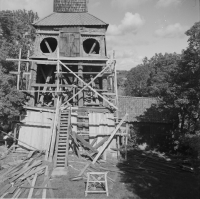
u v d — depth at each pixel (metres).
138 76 55.84
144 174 13.79
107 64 18.81
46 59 19.84
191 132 18.69
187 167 14.89
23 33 33.22
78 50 19.92
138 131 23.45
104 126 18.09
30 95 19.00
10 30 28.23
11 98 15.67
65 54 19.83
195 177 13.66
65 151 15.38
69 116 17.02
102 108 18.77
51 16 21.16
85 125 18.33
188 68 17.44
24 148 17.55
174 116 23.12
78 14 21.69
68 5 22.06
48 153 16.14
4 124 20.88
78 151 16.42
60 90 18.84
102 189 11.12
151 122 23.42
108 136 17.86
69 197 10.11
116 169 14.52
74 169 13.79
